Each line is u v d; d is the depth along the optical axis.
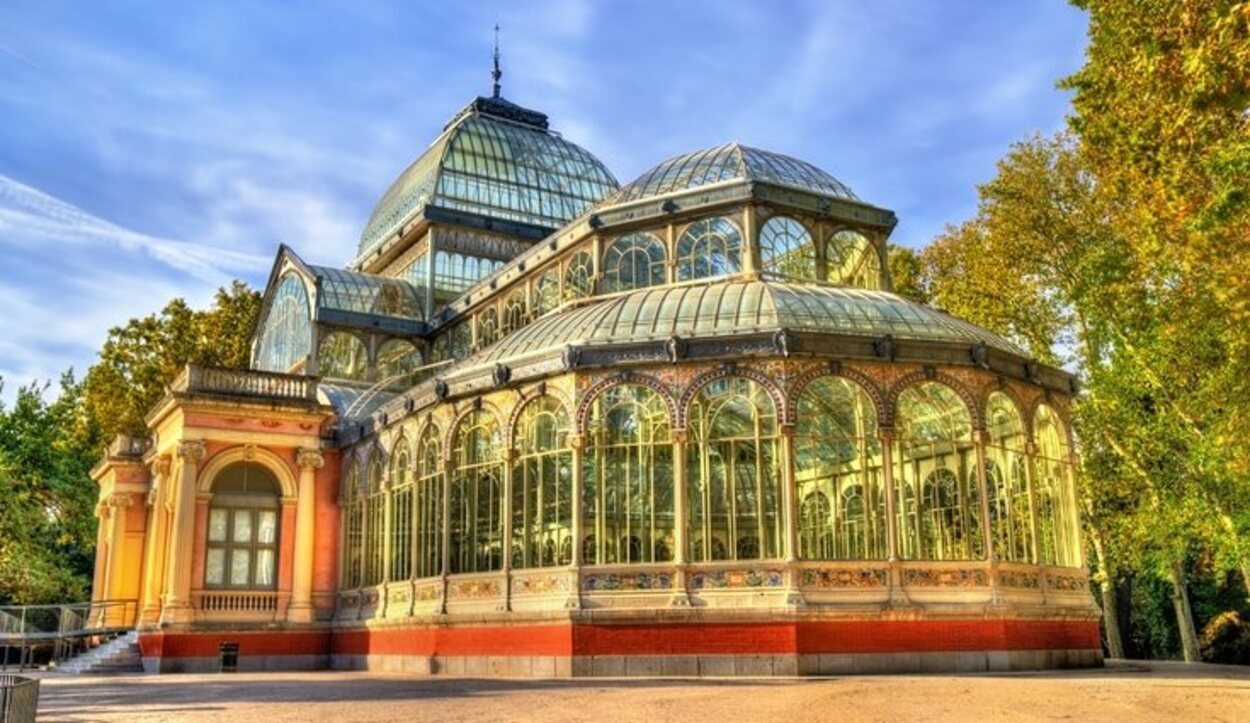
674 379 28.98
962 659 27.23
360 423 39.78
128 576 48.81
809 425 29.19
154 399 61.06
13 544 56.72
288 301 53.06
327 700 20.52
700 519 28.48
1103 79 21.45
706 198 35.50
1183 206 19.84
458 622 31.19
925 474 32.84
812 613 26.48
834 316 30.14
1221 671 28.05
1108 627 44.22
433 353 50.59
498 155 55.91
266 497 40.84
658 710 17.08
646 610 27.36
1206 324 27.88
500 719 16.05
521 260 42.69
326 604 40.41
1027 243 42.34
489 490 31.61
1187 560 51.31
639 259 36.72
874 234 37.38
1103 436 41.84
